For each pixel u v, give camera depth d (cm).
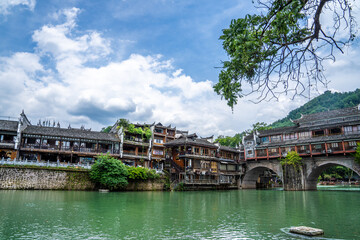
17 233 1355
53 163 3909
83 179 4031
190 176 5425
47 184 3750
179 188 5047
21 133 4394
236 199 3497
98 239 1287
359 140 4884
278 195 4306
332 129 5488
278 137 6275
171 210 2267
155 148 5794
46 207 2178
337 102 9638
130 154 5338
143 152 5600
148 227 1565
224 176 6469
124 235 1371
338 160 5156
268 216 2031
